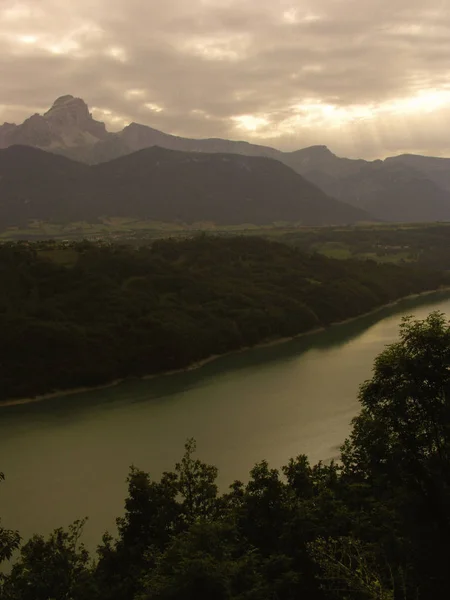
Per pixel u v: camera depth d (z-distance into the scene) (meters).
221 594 17.53
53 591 22.64
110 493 42.53
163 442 52.62
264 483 26.12
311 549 19.02
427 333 20.92
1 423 60.44
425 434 21.16
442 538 20.20
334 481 27.17
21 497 42.41
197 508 26.86
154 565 22.11
